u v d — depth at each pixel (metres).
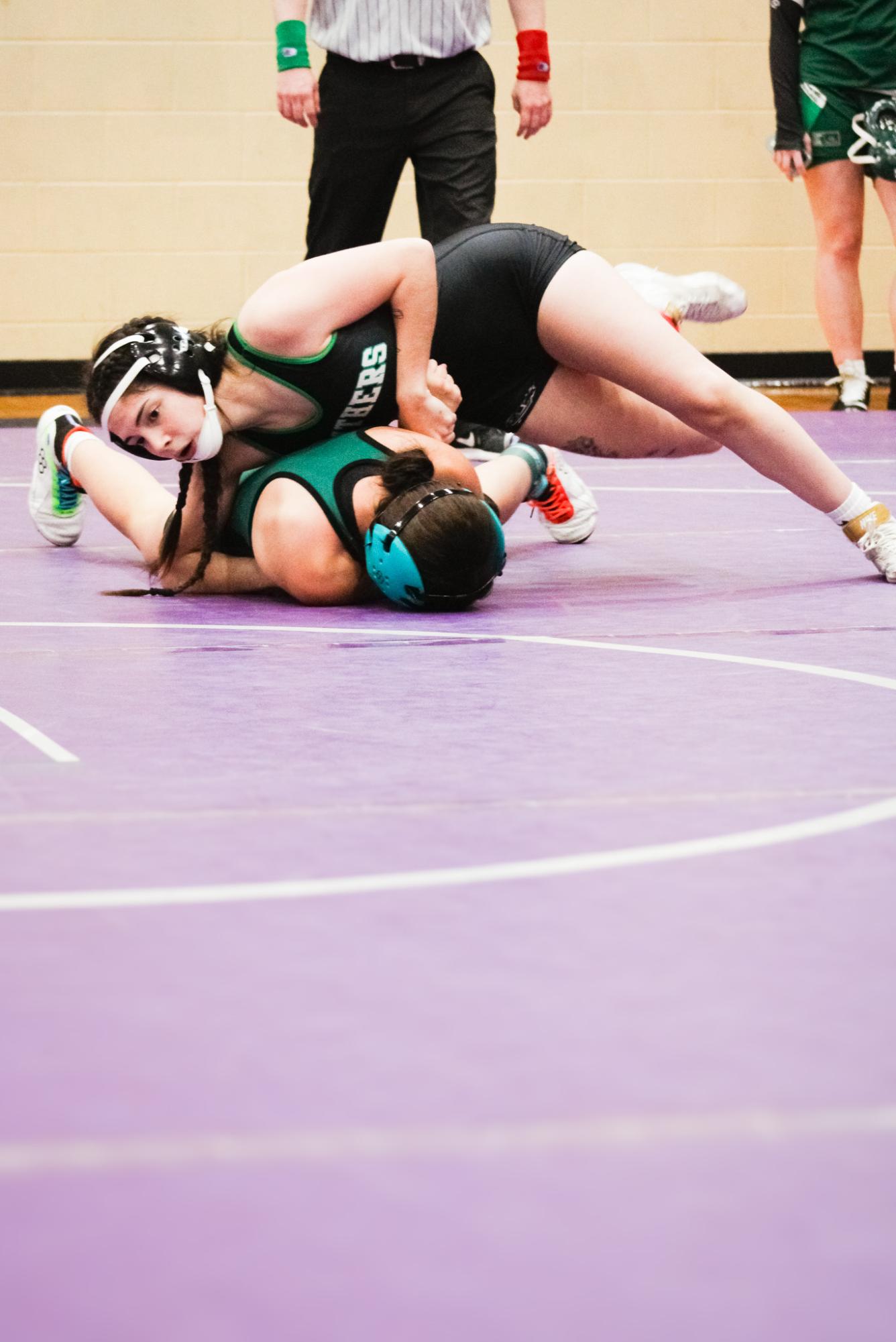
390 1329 1.57
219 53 16.64
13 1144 1.91
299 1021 2.25
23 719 4.15
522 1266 1.67
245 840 3.09
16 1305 1.61
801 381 17.75
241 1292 1.63
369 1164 1.86
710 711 4.21
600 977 2.40
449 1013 2.27
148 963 2.46
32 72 16.48
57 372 16.92
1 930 2.60
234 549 6.35
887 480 9.23
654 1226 1.75
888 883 2.83
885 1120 1.98
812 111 13.62
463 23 9.18
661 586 6.34
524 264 6.08
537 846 3.04
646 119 17.23
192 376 5.64
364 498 5.77
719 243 17.52
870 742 3.86
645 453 6.66
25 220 16.72
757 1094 2.04
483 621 5.64
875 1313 1.61
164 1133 1.94
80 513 7.43
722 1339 1.56
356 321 5.86
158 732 4.00
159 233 16.86
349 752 3.79
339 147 9.46
